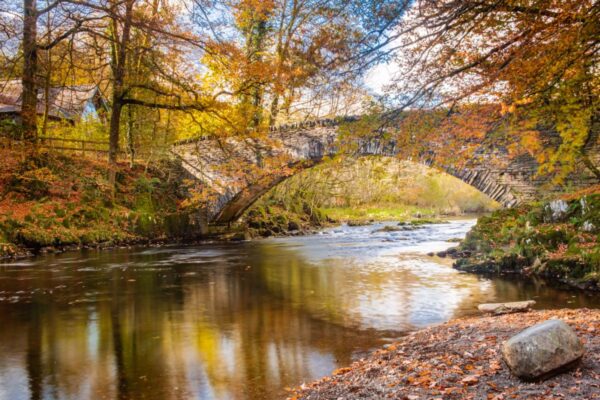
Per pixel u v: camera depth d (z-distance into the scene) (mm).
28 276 16422
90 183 27000
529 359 4844
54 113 35656
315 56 7574
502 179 19922
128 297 12969
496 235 18359
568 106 7477
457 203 57062
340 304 11742
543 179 19078
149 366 7547
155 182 30109
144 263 19641
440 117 7910
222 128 23594
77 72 28750
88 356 8086
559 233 15516
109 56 27734
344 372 6801
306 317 10492
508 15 6855
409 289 13508
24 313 11203
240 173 26859
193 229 29453
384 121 7984
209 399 6234
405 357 6773
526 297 12078
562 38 6684
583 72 7215
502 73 7113
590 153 16984
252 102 25656
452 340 7211
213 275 16688
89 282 15305
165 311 11312
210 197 29000
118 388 6684
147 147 31578
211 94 24656
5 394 6523
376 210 51156
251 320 10336
